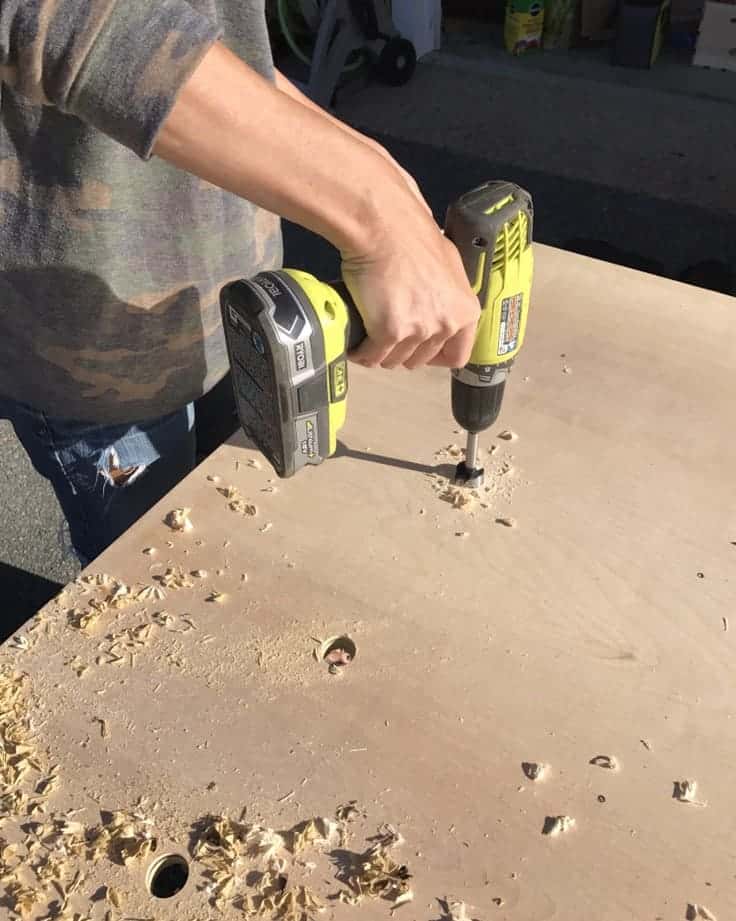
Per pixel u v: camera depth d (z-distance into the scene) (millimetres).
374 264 672
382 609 789
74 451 1049
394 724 702
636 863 614
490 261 741
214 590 810
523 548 837
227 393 1247
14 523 1824
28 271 869
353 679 735
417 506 885
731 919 584
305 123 622
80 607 798
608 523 857
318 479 918
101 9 533
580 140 2902
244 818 647
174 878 648
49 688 735
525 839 629
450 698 718
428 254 683
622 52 3271
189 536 862
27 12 524
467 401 837
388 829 638
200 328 975
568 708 708
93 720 711
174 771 677
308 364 689
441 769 671
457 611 785
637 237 2490
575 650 750
